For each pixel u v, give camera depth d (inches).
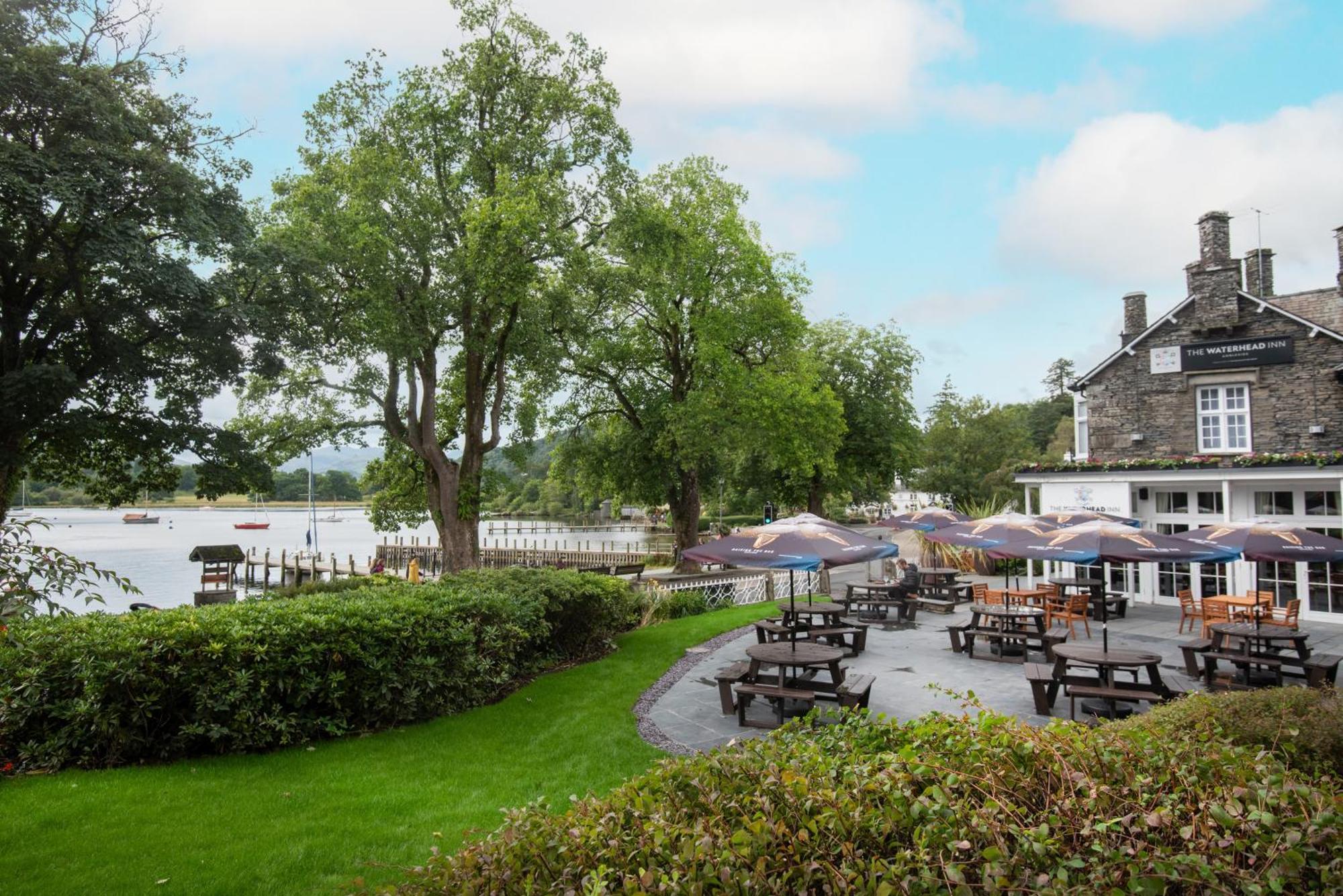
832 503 2262.6
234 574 1727.4
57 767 294.7
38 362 795.4
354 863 218.8
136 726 308.0
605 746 341.7
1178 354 822.5
